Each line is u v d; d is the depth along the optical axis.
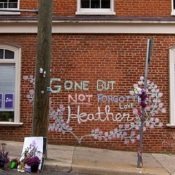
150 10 15.69
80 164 12.44
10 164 11.73
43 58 12.38
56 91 15.66
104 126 15.57
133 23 15.58
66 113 15.61
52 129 15.62
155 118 15.56
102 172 11.98
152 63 15.61
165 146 15.49
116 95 15.57
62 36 15.71
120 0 15.73
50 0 12.50
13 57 15.82
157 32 15.61
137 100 15.54
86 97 15.62
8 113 15.79
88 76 15.63
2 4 16.05
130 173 11.97
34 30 15.73
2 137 15.62
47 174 11.44
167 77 15.61
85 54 15.66
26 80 15.71
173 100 15.55
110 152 14.94
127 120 15.55
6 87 15.83
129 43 15.63
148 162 13.63
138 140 15.50
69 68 15.67
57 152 14.13
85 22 15.61
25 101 15.66
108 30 15.62
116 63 15.62
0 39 15.75
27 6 15.88
